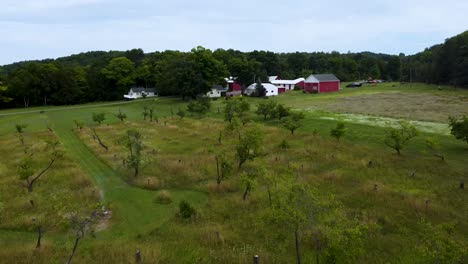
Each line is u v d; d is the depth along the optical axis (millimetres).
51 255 16578
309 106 72438
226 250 17156
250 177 23703
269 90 101750
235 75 112938
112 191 25859
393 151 35000
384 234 18594
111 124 55031
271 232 18781
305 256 16328
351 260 15500
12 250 16938
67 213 19578
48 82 92125
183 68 86812
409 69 135500
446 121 49906
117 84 102062
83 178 27891
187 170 29719
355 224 16094
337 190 24719
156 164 31641
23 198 23766
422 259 15594
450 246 13914
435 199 22859
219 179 26578
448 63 106250
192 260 16078
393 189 24484
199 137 43406
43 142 41719
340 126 39375
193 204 23297
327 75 109125
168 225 20219
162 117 62812
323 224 16188
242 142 30078
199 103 66125
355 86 120688
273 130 46125
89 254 16703
